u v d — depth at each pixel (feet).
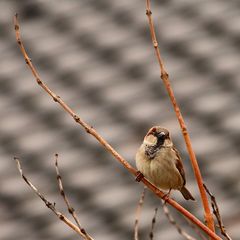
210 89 42.93
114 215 36.04
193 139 39.58
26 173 39.47
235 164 37.47
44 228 35.91
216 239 21.86
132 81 44.78
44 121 42.93
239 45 45.83
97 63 46.80
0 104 44.96
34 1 53.01
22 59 48.19
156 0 51.39
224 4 49.52
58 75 46.39
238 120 40.29
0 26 51.42
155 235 34.30
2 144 41.83
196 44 46.60
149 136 30.04
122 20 50.26
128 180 38.06
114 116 42.32
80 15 51.34
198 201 35.58
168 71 44.96
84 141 41.01
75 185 38.19
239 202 35.19
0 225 36.52
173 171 29.99
